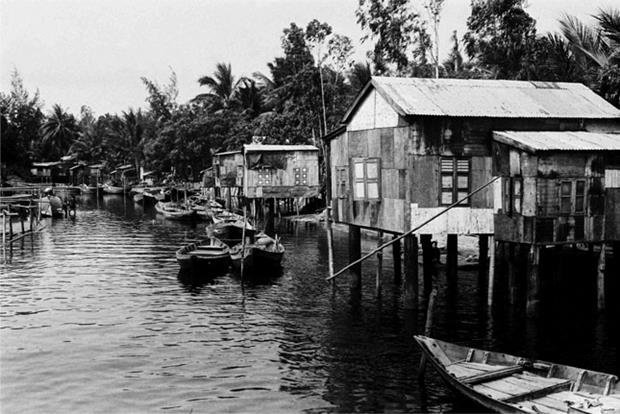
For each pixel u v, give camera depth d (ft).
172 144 280.51
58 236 175.83
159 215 239.91
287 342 75.51
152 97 343.67
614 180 79.82
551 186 76.79
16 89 374.43
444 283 103.81
